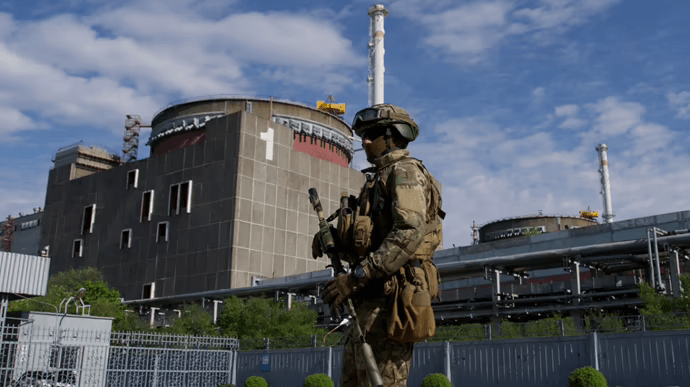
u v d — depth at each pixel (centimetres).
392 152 436
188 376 3027
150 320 6712
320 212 457
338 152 9200
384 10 8131
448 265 4169
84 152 10000
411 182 411
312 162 8219
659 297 3097
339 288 406
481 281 5166
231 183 7344
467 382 2667
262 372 3319
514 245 5272
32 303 4838
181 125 8706
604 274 4184
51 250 9169
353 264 434
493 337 2692
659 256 3700
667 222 4453
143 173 8356
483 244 5462
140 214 8175
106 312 5056
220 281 7088
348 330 442
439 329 2880
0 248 12038
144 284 7819
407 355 423
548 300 3859
